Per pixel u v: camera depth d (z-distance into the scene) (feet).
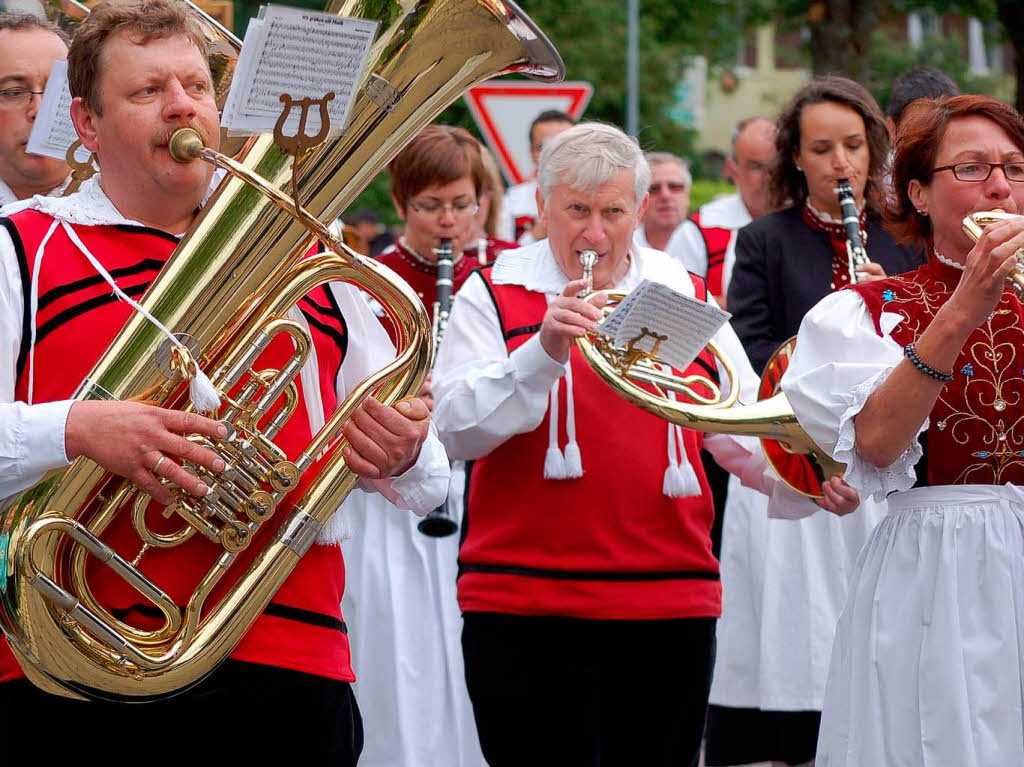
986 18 67.46
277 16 13.61
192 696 15.25
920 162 17.80
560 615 20.70
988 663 16.56
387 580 26.86
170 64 15.06
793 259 26.81
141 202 15.64
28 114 20.57
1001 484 17.17
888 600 17.21
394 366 15.76
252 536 15.14
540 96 43.86
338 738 16.06
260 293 15.05
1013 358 17.07
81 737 15.06
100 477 14.66
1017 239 15.34
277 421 15.30
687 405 19.03
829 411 16.84
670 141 109.70
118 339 14.71
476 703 21.27
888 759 16.90
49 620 14.47
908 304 17.47
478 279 22.41
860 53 59.62
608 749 21.01
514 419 20.63
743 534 28.09
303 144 14.25
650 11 99.71
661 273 22.40
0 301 15.05
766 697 26.89
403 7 15.07
